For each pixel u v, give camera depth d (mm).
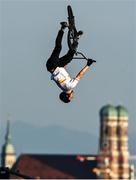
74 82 59562
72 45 59219
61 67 59531
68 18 59000
